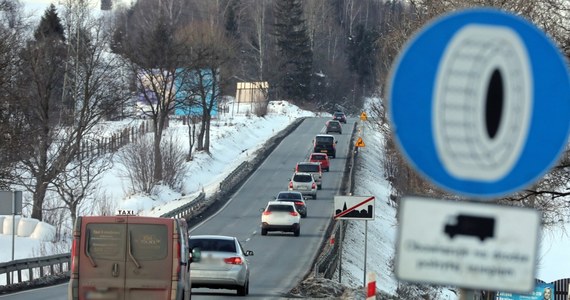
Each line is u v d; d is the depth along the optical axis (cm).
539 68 931
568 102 928
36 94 11244
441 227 1001
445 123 941
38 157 12162
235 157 19438
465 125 939
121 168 15250
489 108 936
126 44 15750
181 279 3697
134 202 13150
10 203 6681
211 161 18075
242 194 13988
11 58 9156
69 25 14300
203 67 16925
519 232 991
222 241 5456
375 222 12238
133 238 3659
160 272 3650
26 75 10925
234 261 5362
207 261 5328
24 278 7975
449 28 938
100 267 3641
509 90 935
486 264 994
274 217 9669
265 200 13412
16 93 9350
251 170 16650
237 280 5353
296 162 17862
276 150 19475
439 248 1002
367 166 17238
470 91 937
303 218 11494
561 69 928
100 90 13188
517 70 933
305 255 8256
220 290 5912
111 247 3653
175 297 3644
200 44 17350
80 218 3672
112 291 3638
